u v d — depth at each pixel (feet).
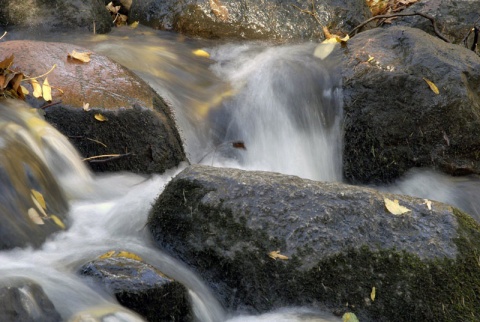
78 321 16.56
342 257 20.58
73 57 27.35
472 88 30.19
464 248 21.06
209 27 39.14
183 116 31.53
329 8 40.73
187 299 19.26
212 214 21.49
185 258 21.34
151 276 18.40
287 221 21.02
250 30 39.29
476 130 29.53
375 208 21.44
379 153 29.86
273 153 31.76
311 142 31.35
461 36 39.93
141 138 26.66
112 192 25.07
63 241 21.18
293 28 39.86
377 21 42.57
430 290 20.35
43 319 16.30
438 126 29.55
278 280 20.56
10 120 23.80
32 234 20.54
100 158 26.07
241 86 33.63
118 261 18.85
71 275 18.37
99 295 17.83
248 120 32.27
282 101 32.22
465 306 20.31
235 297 20.75
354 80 30.66
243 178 22.04
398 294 20.31
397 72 30.14
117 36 38.40
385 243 20.86
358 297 20.33
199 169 22.67
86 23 37.91
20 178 21.58
